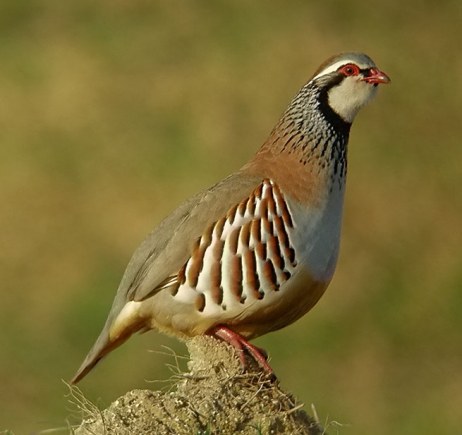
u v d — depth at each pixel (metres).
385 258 16.77
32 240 16.72
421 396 14.98
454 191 18.17
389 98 20.00
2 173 17.78
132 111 19.05
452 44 21.34
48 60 20.12
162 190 17.52
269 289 8.30
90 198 17.44
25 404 14.41
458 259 16.86
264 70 19.94
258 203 8.30
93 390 14.21
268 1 21.81
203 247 8.29
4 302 15.86
